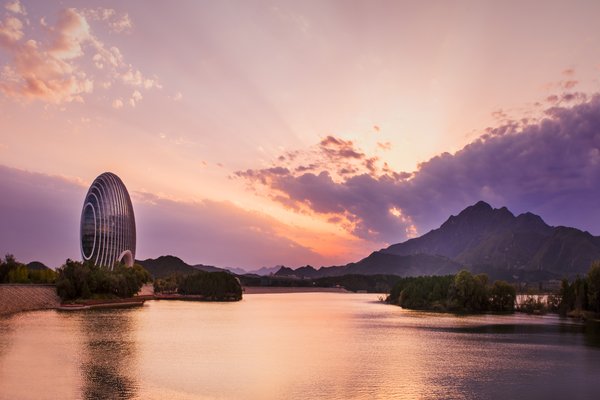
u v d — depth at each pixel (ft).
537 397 168.66
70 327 337.72
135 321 394.73
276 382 182.91
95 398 157.07
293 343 286.46
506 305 620.90
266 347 268.41
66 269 564.71
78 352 236.84
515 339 319.47
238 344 278.05
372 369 209.46
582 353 259.19
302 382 183.62
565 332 365.40
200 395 163.32
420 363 225.15
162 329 343.46
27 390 164.25
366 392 170.60
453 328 392.06
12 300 480.64
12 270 587.68
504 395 170.50
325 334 336.90
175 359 225.56
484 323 442.91
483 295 616.80
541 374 204.03
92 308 532.73
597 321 472.85
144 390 168.04
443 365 220.84
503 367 218.18
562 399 166.20
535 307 609.01
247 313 531.91
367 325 411.13
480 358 241.14
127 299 623.77
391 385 180.86
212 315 487.20
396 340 308.19
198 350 253.03
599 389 179.42
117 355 231.09
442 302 645.92
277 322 424.87
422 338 320.29
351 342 295.28
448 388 178.40
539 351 265.75
